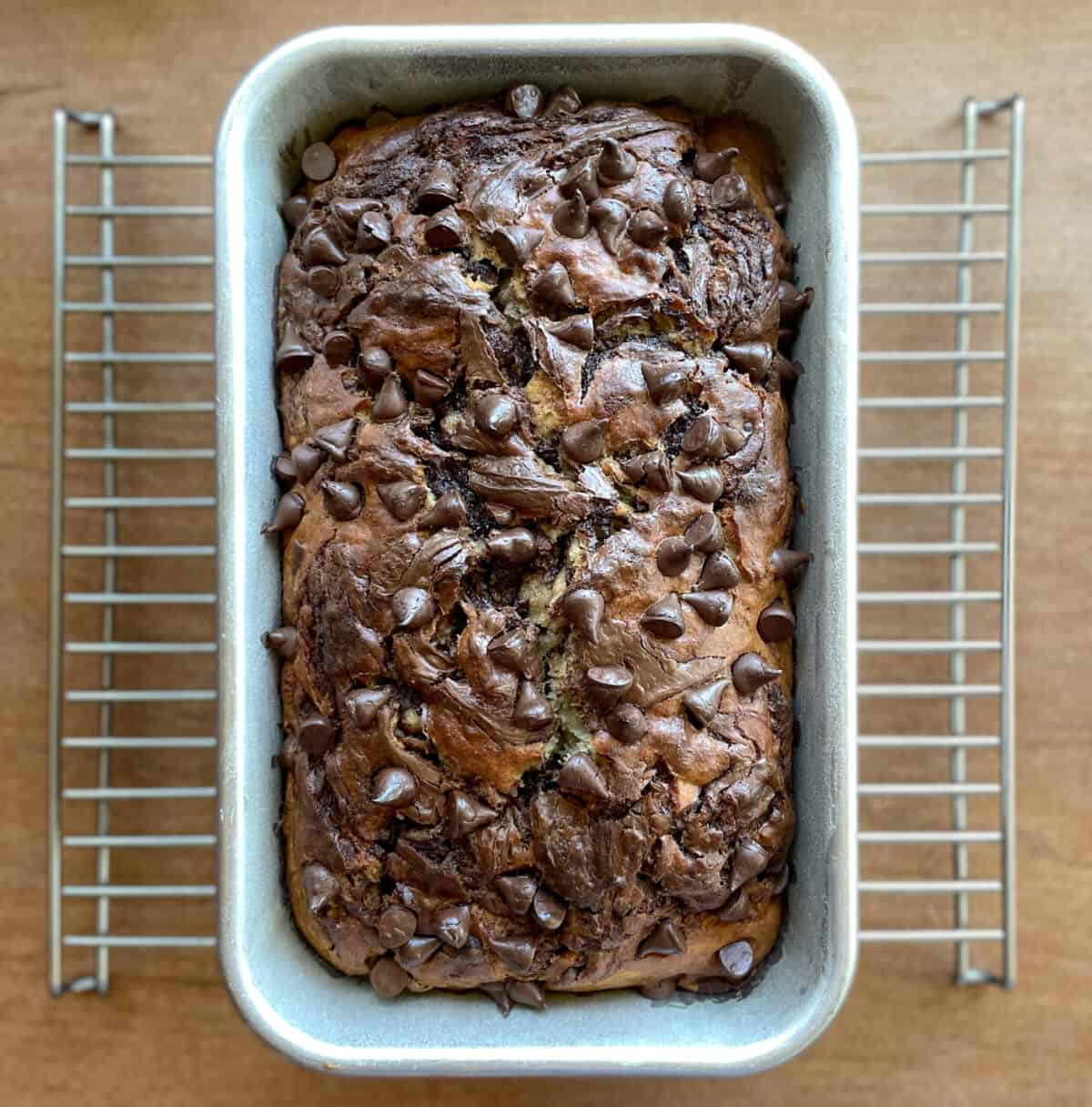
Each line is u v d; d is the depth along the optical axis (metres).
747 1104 0.45
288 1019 0.38
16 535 0.46
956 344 0.46
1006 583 0.43
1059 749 0.46
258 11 0.46
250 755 0.38
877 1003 0.45
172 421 0.46
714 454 0.38
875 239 0.46
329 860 0.38
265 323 0.39
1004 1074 0.45
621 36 0.38
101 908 0.45
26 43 0.46
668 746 0.37
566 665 0.37
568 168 0.39
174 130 0.46
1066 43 0.46
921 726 0.46
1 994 0.46
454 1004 0.39
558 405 0.38
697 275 0.39
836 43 0.46
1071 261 0.46
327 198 0.40
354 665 0.38
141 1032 0.45
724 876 0.38
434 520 0.37
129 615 0.46
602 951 0.38
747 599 0.38
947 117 0.46
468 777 0.37
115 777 0.46
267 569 0.39
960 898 0.45
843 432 0.38
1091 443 0.46
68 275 0.46
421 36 0.38
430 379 0.38
